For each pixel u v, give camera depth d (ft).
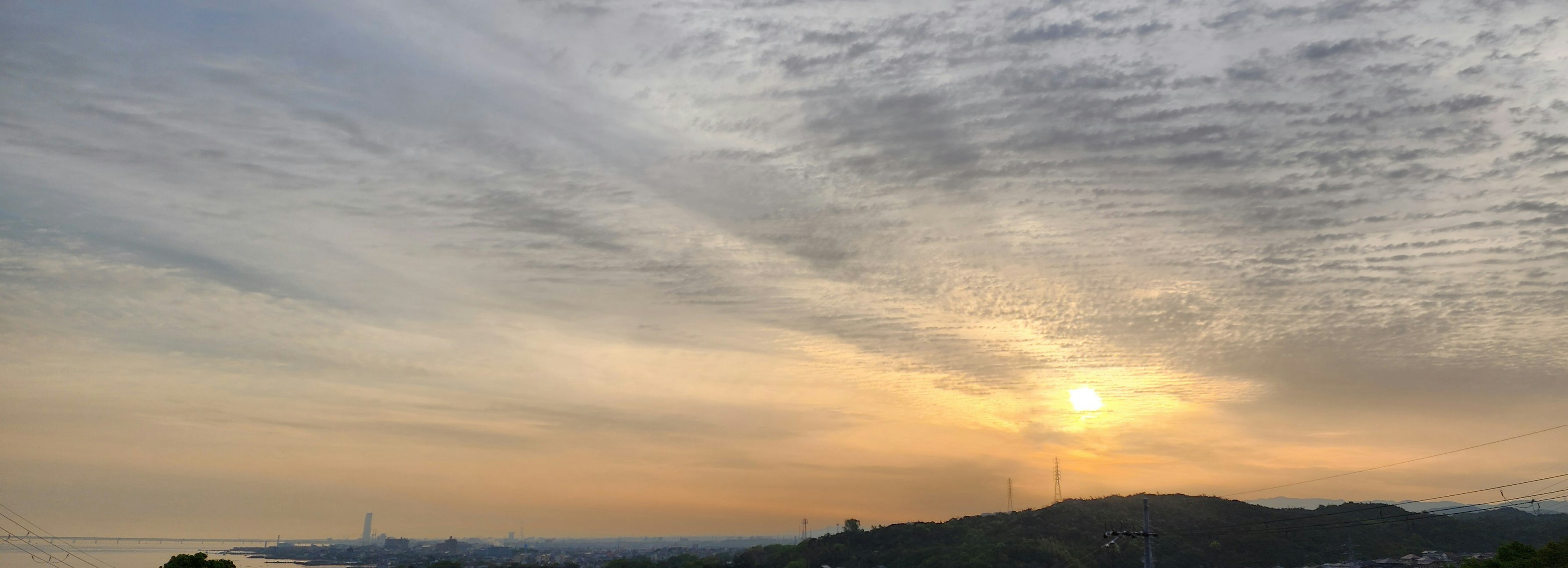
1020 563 352.49
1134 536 196.03
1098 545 368.27
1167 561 342.85
